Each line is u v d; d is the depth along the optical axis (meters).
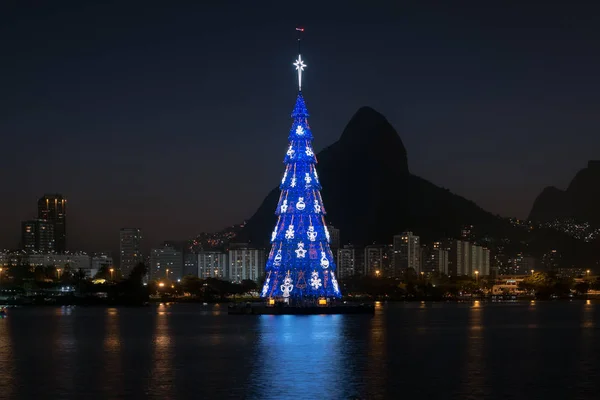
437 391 83.25
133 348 130.25
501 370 100.00
